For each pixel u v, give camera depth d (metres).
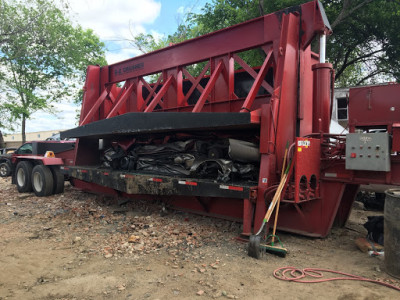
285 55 4.84
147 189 5.92
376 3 16.11
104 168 7.63
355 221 5.80
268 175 4.48
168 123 5.39
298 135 5.11
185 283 3.32
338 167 4.55
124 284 3.33
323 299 2.96
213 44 6.21
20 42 23.48
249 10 15.73
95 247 4.54
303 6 5.04
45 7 23.50
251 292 3.11
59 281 3.46
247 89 6.62
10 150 17.23
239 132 5.65
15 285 3.39
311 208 4.79
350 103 4.77
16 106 24.14
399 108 4.36
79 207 7.08
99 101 8.41
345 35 17.44
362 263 3.79
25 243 4.81
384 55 17.94
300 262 3.86
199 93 7.61
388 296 2.98
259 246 3.98
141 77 7.84
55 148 9.48
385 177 4.16
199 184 5.08
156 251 4.30
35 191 8.95
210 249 4.32
